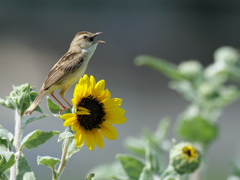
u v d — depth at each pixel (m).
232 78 5.99
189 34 29.19
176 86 6.00
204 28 29.11
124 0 29.19
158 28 29.03
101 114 3.48
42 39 27.09
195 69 5.95
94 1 28.62
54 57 26.02
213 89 5.80
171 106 22.27
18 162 3.36
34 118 3.50
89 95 3.47
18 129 3.43
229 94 5.80
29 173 3.35
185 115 5.95
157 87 24.91
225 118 20.52
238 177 4.92
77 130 3.27
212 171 12.53
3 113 18.45
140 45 28.59
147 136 5.69
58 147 15.04
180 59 28.67
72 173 13.01
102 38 28.20
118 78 25.69
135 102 22.64
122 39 28.72
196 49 28.83
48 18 27.77
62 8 28.09
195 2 29.31
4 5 27.14
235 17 29.19
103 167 5.44
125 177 4.12
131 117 20.33
